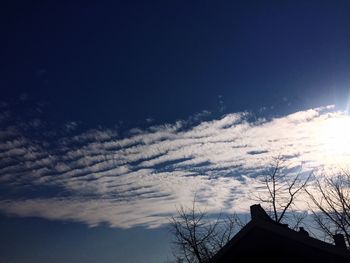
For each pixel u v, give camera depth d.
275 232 15.22
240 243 15.90
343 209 25.67
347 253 13.96
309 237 14.67
